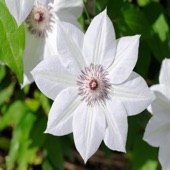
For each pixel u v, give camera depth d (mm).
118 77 529
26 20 583
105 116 542
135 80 526
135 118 694
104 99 542
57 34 519
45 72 524
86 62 533
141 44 696
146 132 587
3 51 535
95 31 520
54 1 575
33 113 767
